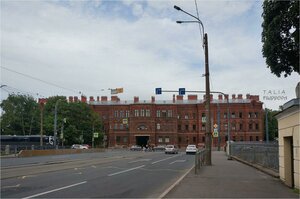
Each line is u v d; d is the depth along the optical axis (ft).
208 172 82.07
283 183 59.52
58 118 362.74
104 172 88.43
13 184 62.64
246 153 124.36
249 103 405.80
